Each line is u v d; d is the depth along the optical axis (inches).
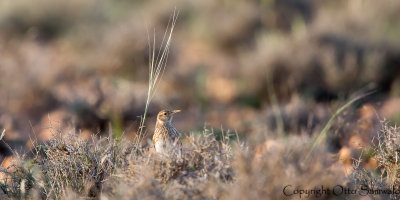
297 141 268.2
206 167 211.2
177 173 214.5
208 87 609.9
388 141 241.4
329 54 541.6
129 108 433.1
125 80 581.0
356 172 231.3
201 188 194.9
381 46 559.2
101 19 874.8
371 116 374.0
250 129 447.8
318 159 203.2
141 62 623.8
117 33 682.2
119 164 240.2
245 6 823.7
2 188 236.8
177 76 615.2
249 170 189.8
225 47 771.4
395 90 488.7
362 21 654.5
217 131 385.1
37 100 514.3
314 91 528.4
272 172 189.8
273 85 555.2
